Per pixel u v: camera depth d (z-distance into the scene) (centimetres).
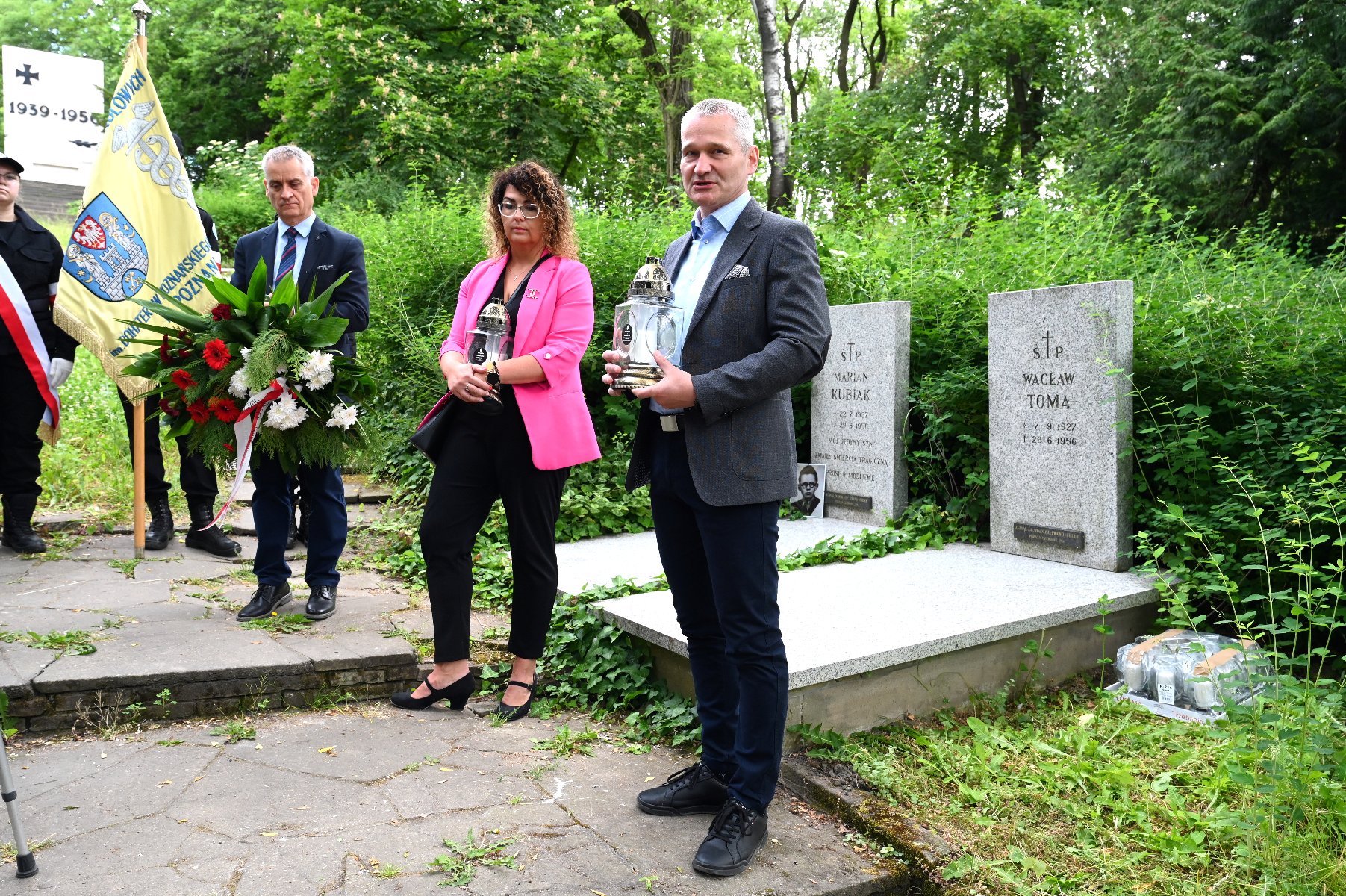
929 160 1000
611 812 302
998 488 577
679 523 294
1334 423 466
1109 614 452
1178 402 532
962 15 2245
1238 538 470
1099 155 1628
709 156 275
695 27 1914
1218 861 281
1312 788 281
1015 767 343
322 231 475
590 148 1858
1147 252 756
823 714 358
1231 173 1516
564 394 367
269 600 443
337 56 1614
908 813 306
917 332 679
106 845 268
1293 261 763
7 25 3114
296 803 297
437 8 1711
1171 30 1596
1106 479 520
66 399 826
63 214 1583
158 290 429
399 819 290
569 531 624
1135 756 352
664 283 269
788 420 284
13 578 498
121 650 383
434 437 370
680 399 257
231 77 2745
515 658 385
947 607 434
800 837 296
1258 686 375
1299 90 1445
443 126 1557
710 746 306
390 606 477
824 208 1103
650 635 390
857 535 614
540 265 375
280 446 419
